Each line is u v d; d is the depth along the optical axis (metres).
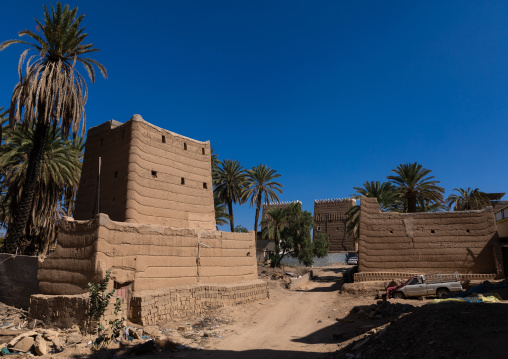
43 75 20.80
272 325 17.69
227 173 42.41
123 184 19.61
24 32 20.98
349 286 26.05
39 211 27.09
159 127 21.83
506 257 25.38
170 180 21.80
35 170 21.66
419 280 21.17
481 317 9.59
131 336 13.87
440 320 9.97
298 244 45.50
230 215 43.16
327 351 12.41
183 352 12.73
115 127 21.66
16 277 18.16
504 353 7.05
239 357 12.06
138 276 16.66
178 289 18.06
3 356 10.75
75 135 22.36
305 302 23.73
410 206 36.97
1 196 32.19
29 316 15.52
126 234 16.34
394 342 10.16
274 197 44.44
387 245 27.45
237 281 23.28
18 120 20.14
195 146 24.12
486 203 42.25
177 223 21.67
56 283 15.85
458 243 26.11
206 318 18.30
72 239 15.94
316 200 73.19
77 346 11.91
